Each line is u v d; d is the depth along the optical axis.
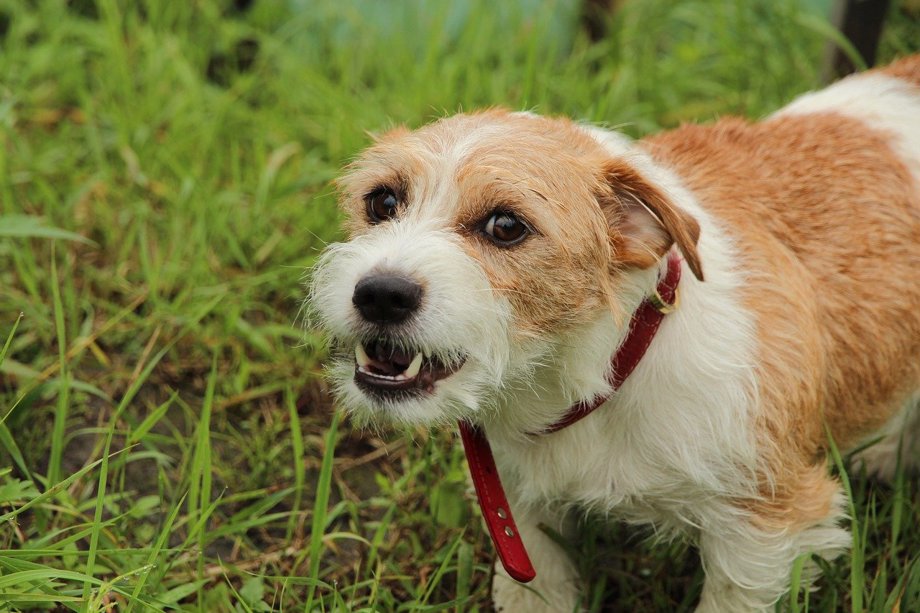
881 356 4.24
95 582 3.63
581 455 3.94
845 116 4.50
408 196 3.70
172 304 5.60
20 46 7.27
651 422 3.78
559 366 3.73
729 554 3.99
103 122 6.80
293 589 4.46
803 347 3.88
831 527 4.10
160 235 6.10
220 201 6.07
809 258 4.11
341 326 3.57
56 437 4.43
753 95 6.70
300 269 5.75
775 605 4.08
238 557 4.59
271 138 6.66
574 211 3.57
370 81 7.36
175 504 4.62
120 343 5.53
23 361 5.33
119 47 7.04
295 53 7.50
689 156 4.30
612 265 3.68
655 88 6.91
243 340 5.58
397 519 4.83
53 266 4.66
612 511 4.16
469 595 4.45
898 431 4.85
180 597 4.08
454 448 5.00
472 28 7.27
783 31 6.93
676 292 3.71
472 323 3.47
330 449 4.13
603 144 3.96
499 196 3.53
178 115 6.70
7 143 6.49
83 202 6.23
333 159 6.38
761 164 4.27
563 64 7.20
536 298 3.58
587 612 4.53
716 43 7.27
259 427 5.23
